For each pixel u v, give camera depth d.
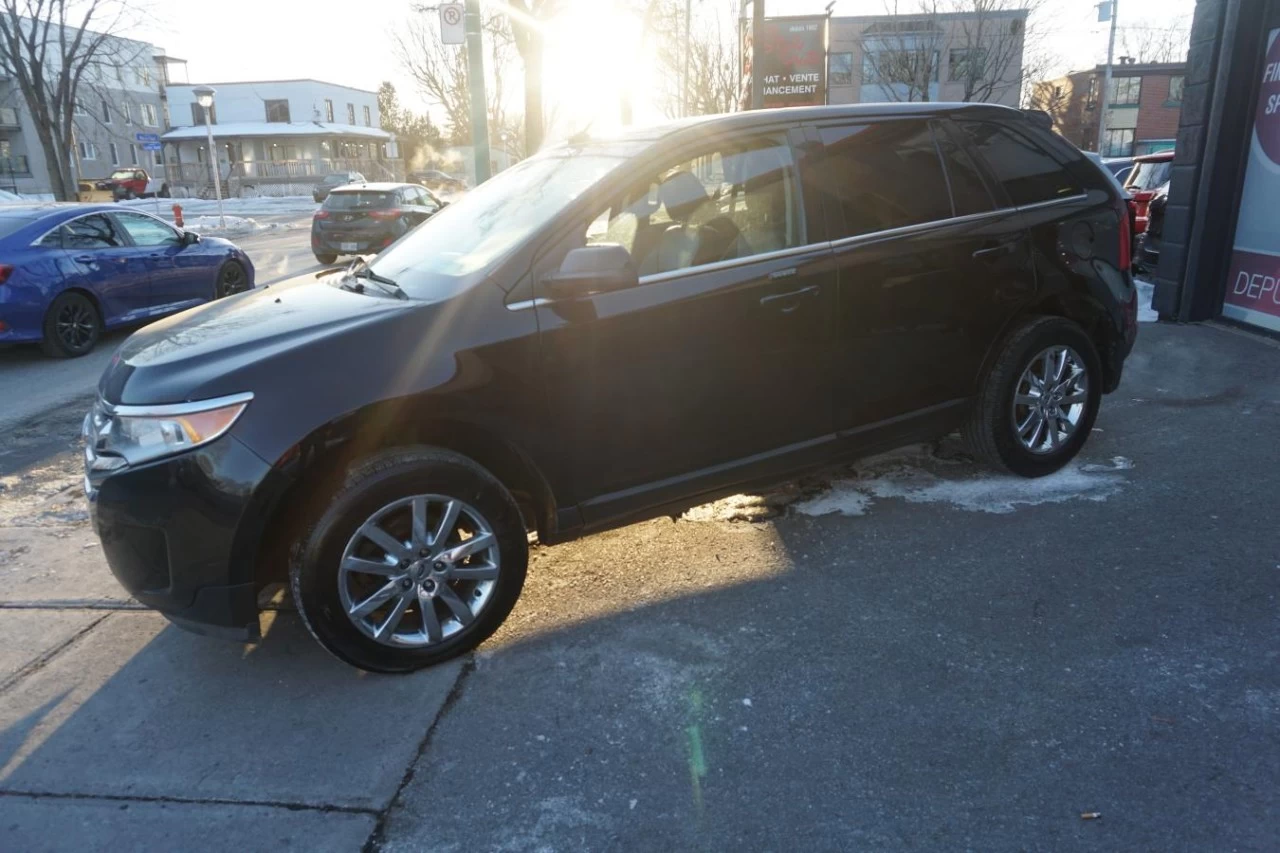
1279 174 7.33
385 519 3.06
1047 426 4.58
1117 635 3.26
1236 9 7.27
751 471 3.82
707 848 2.38
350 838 2.46
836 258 3.81
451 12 9.53
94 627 3.62
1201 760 2.62
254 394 2.91
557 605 3.61
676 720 2.89
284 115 59.03
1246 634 3.23
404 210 15.82
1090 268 4.55
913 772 2.62
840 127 3.99
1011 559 3.83
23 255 8.38
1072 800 2.49
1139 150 51.16
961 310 4.17
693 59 26.00
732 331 3.59
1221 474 4.62
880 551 3.95
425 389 3.05
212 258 10.61
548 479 3.38
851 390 3.97
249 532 2.91
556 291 3.19
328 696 3.09
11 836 2.50
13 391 7.61
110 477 2.97
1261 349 7.11
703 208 3.62
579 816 2.51
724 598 3.62
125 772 2.75
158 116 62.00
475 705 3.01
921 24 31.59
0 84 49.00
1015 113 4.56
